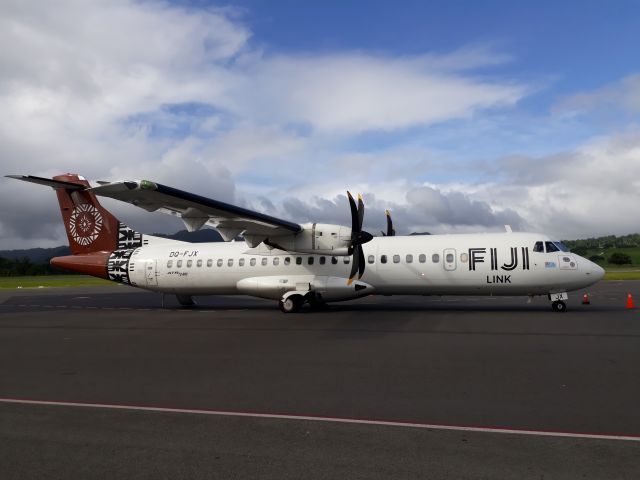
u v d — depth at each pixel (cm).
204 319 1547
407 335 1122
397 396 625
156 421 541
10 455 450
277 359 881
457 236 1695
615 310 1617
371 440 471
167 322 1482
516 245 1602
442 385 675
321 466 413
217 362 865
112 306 2167
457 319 1406
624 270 6022
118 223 2042
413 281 1672
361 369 785
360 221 1720
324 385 688
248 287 1798
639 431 483
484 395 621
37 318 1667
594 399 596
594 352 888
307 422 529
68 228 2066
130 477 399
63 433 507
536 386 661
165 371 798
